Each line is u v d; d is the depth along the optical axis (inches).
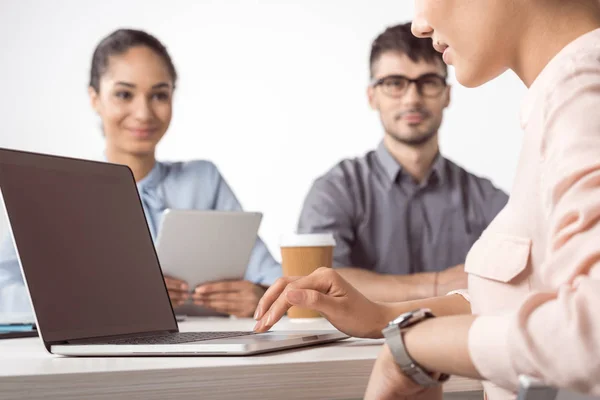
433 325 21.8
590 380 18.5
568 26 26.4
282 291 33.5
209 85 146.8
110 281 36.5
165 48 144.4
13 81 142.2
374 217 139.7
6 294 81.0
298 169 149.8
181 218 66.9
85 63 143.6
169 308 41.0
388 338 22.5
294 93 150.1
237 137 147.8
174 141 144.6
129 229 39.8
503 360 19.5
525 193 25.7
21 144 142.2
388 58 143.3
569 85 23.0
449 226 143.4
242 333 37.8
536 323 19.2
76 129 142.9
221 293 71.2
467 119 151.3
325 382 26.6
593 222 20.7
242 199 147.9
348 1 151.6
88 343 32.0
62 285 33.0
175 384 23.9
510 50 27.4
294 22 150.1
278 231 148.8
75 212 35.6
